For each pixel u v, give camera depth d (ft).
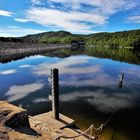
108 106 54.19
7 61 149.18
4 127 22.41
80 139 31.48
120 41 556.10
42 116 39.45
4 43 238.89
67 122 37.37
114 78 92.38
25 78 87.86
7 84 76.84
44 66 126.82
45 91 67.46
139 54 262.06
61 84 78.02
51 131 29.53
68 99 59.26
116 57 208.03
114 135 37.45
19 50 236.43
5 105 26.76
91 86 76.02
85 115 47.26
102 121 44.16
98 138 35.50
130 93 67.97
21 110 25.49
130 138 36.83
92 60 172.24
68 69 117.08
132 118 46.55
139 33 581.94
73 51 307.58
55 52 262.88
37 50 281.74
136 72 111.04
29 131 24.35
